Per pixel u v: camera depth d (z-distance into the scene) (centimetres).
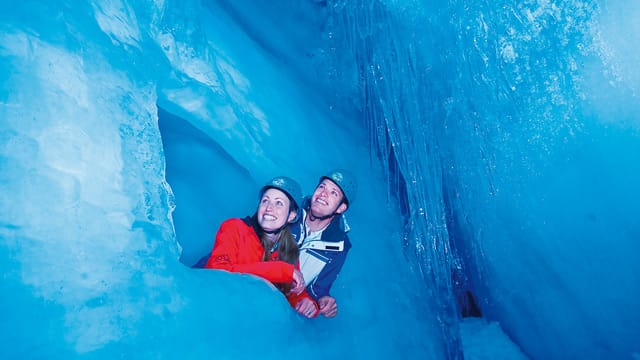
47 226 114
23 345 102
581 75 291
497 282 366
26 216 111
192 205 232
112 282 122
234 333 151
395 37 383
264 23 388
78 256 117
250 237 187
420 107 374
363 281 273
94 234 123
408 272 333
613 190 280
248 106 282
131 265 128
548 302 323
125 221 132
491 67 327
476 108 342
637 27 274
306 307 188
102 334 115
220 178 251
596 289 293
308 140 318
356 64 414
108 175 132
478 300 414
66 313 111
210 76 250
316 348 188
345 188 208
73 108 128
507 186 331
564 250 305
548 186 308
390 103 390
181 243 221
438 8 354
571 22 294
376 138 413
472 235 381
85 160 127
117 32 169
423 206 371
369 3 396
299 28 420
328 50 421
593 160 287
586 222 292
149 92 165
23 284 106
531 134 313
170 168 234
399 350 259
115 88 146
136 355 120
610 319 288
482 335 379
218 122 254
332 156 336
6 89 113
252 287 167
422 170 373
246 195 256
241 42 315
